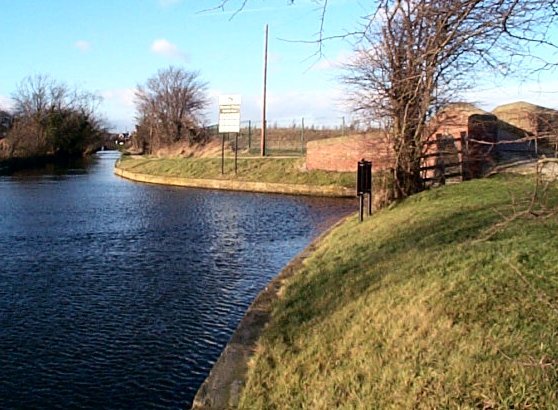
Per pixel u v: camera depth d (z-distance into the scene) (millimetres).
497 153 15578
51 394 6508
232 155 41125
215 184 32938
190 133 60719
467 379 4406
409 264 7461
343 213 21391
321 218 20219
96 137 80875
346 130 37312
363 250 9398
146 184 36500
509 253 6754
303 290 8180
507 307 5363
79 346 7941
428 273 6793
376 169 14672
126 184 36531
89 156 79875
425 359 4895
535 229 7484
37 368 7211
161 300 10141
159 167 40281
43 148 62125
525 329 4898
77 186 34969
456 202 11352
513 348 4641
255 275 11977
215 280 11570
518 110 5094
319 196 27641
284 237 16547
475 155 14445
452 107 13930
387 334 5625
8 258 13719
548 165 3842
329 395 4934
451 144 15664
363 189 13016
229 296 10391
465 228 8648
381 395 4664
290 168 31453
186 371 7082
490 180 13258
